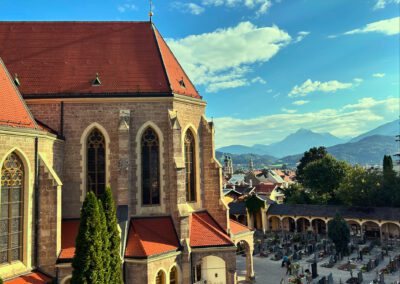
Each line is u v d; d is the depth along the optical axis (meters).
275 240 73.25
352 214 79.44
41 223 29.70
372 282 44.50
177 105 38.28
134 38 41.59
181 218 34.19
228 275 34.75
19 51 38.81
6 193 27.62
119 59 39.47
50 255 29.41
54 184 29.89
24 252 28.52
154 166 37.25
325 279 44.81
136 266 30.66
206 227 37.00
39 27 40.78
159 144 37.22
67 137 35.84
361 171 86.94
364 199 81.62
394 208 76.31
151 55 40.28
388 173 83.62
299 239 74.94
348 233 59.75
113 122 36.47
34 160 29.81
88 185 36.03
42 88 36.28
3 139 27.20
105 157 36.22
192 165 40.28
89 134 36.41
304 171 106.12
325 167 99.56
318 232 87.69
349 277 48.53
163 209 36.78
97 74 37.75
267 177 185.25
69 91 36.25
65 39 40.31
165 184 36.97
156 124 37.19
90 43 40.38
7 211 27.66
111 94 36.44
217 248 34.66
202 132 41.34
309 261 57.62
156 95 37.06
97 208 26.95
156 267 31.23
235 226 43.19
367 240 75.81
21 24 40.78
